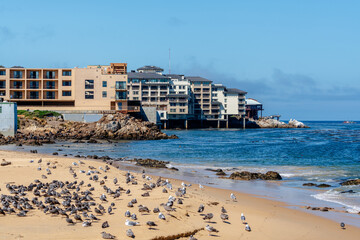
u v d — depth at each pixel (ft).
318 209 95.40
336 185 131.23
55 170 123.65
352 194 115.24
